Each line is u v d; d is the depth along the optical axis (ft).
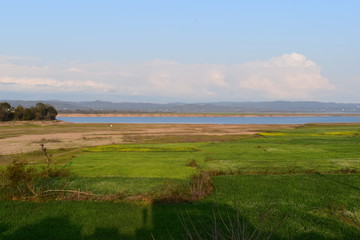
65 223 37.01
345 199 46.14
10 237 33.09
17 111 356.59
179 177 63.67
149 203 44.32
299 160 85.56
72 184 55.57
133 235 33.83
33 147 131.34
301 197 47.32
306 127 263.70
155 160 89.15
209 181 55.21
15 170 46.09
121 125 319.27
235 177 62.69
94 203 44.16
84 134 202.18
